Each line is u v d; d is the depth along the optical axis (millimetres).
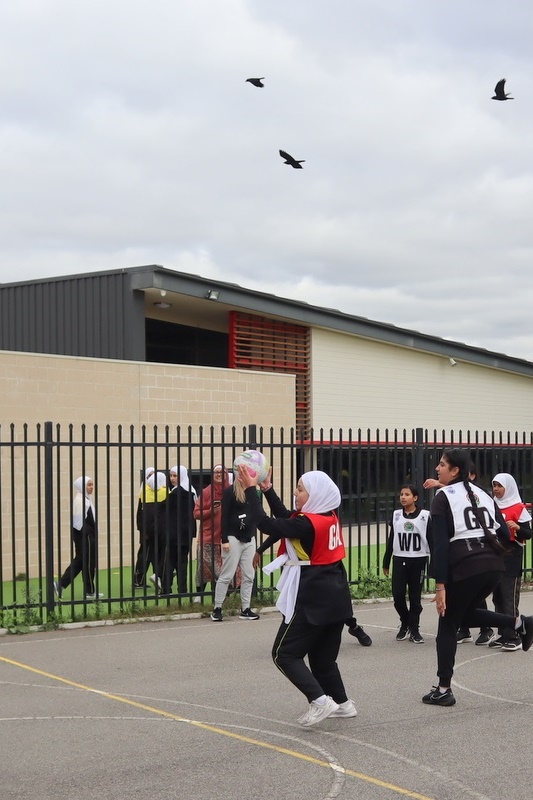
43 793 5293
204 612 11711
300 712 7066
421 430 13656
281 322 22922
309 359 23469
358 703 7340
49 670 8648
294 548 6523
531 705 7273
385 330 24672
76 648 9734
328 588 6480
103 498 16750
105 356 19797
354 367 24500
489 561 7039
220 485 12375
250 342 22422
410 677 8281
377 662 8945
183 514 13102
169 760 5891
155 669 8672
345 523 23406
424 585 13875
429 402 26500
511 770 5691
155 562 11797
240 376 19438
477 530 7078
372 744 6219
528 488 16562
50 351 20625
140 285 19422
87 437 16703
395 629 10844
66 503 16109
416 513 9945
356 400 24469
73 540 12297
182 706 7270
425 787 5391
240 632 10648
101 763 5836
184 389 18375
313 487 6586
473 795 5262
